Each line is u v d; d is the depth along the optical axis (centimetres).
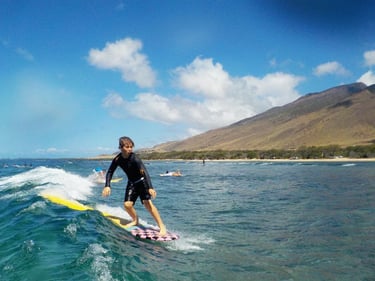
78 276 409
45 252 490
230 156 14562
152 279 461
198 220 1036
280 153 12656
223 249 694
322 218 1066
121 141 748
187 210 1252
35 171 2838
